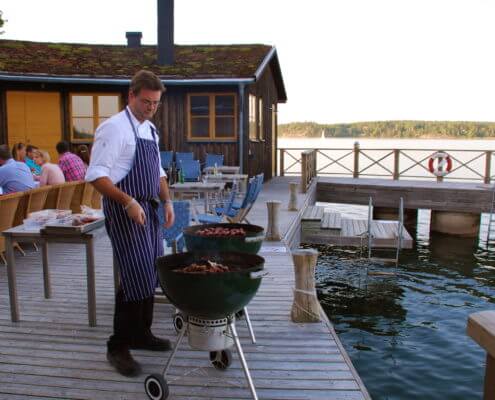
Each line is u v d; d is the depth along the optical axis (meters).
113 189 2.71
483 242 11.59
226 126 12.21
